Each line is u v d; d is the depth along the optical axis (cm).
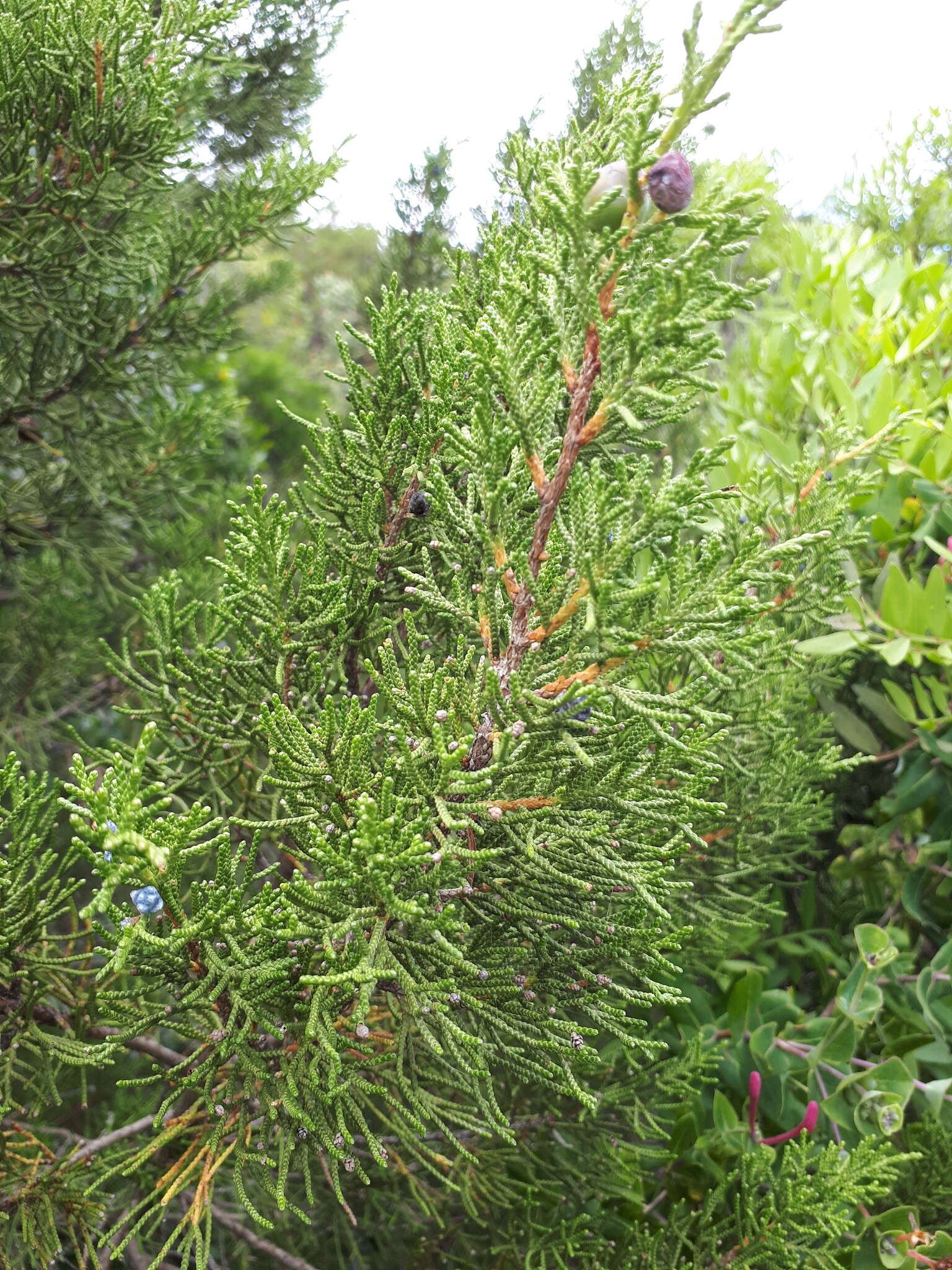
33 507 63
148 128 44
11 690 70
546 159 23
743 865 40
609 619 22
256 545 29
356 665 34
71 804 20
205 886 24
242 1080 26
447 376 30
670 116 20
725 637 24
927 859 50
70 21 40
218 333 61
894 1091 39
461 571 27
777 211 70
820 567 35
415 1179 38
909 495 50
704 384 21
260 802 35
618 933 26
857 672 57
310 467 33
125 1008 27
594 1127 37
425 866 22
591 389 24
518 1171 40
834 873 53
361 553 32
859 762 39
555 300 23
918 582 44
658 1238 36
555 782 24
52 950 33
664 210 20
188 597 62
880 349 54
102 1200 37
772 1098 41
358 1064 26
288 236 60
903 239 78
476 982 26
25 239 45
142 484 67
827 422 42
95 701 74
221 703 32
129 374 60
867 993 40
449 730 24
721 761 37
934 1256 36
